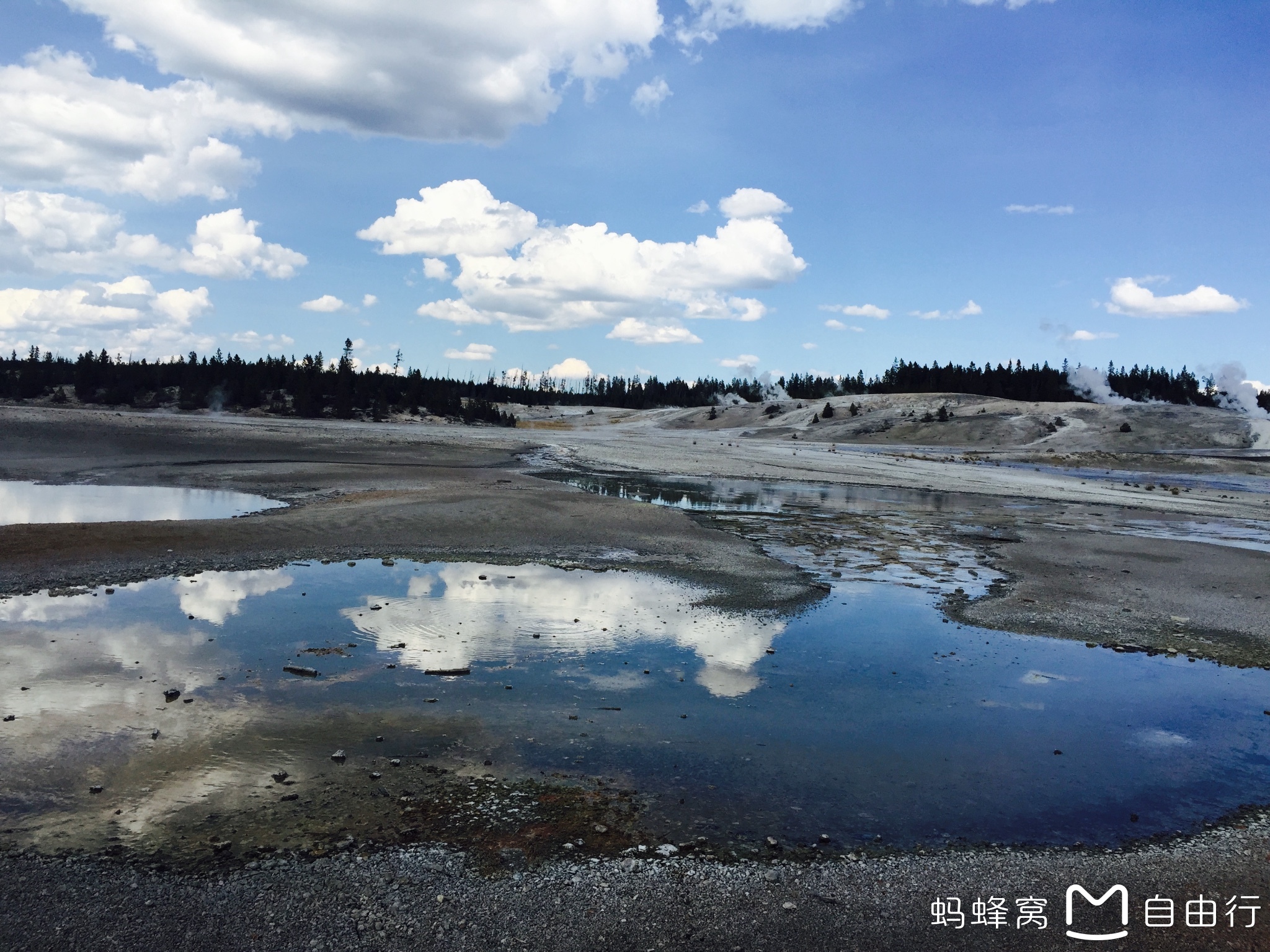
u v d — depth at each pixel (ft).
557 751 22.33
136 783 19.47
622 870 16.47
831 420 326.44
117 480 84.94
